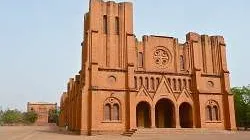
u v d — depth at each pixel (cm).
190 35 5819
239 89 8562
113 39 5325
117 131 4956
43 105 17962
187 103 5522
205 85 5653
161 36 5675
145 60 5466
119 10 5491
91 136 4597
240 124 8362
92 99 4900
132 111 5034
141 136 4391
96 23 5269
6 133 6350
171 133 4694
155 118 5562
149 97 5266
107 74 5131
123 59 5288
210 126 5462
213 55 5900
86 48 5181
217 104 5647
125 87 5175
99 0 5400
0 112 18262
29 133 6159
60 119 12606
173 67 5612
